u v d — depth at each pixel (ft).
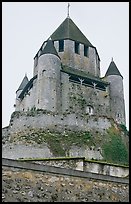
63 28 173.58
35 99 146.72
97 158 115.96
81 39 171.22
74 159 70.85
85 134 120.98
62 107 141.90
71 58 162.30
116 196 52.01
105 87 157.79
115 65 167.63
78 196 49.44
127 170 77.66
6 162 47.39
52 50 149.38
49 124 120.78
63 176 50.01
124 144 128.57
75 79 152.05
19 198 45.96
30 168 48.49
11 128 122.21
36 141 113.50
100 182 52.06
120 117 153.17
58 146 113.80
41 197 47.29
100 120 127.24
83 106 147.02
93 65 167.53
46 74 143.64
